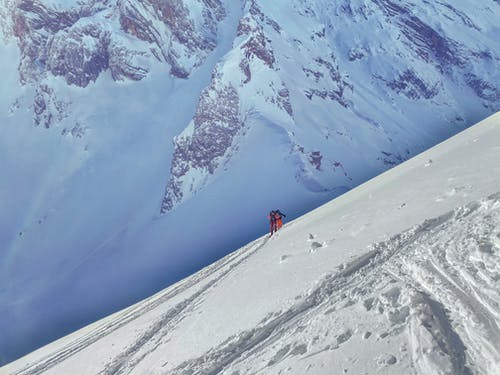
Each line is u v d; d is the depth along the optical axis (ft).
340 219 49.57
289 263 39.73
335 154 600.80
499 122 63.57
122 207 598.75
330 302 25.35
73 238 570.05
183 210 520.42
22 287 508.53
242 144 566.77
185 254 445.78
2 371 81.35
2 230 632.38
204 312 41.75
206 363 26.89
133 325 58.70
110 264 477.36
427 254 25.29
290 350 21.77
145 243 491.72
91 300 430.61
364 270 28.22
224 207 495.41
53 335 401.90
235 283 46.03
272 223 90.94
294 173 521.65
